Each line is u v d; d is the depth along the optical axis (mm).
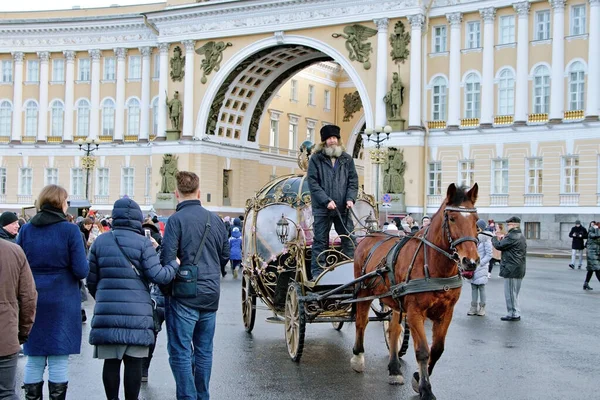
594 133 45594
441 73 51094
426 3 50969
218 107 59812
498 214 48625
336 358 14383
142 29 63000
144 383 12414
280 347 15539
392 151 50625
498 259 33000
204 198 59531
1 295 8094
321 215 13953
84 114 65688
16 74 66500
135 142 63250
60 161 65938
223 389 11797
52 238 9664
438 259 10688
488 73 49344
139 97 63750
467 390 11797
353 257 13953
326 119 76312
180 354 9906
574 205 46250
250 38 57375
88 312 21297
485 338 16750
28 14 66688
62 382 9773
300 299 13578
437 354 11062
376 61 52156
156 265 9594
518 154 48156
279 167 69750
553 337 16875
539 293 25844
